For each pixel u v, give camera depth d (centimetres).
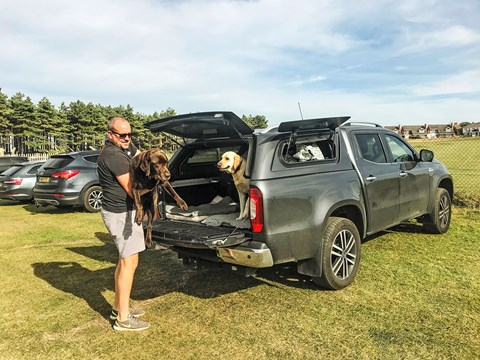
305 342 298
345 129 447
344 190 397
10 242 668
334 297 380
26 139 5325
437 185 581
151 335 321
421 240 569
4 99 5200
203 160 525
